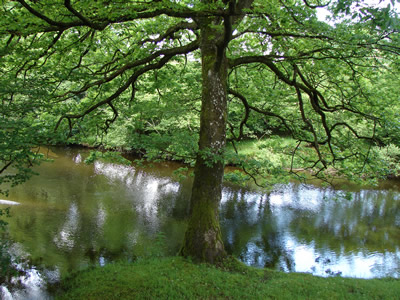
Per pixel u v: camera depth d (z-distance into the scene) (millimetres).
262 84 11344
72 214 12469
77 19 5992
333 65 8156
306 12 6238
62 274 7730
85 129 9523
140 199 15180
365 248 10898
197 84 11344
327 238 11703
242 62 8242
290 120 10969
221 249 7449
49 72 7680
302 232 12211
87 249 9531
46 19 5184
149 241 10422
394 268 9375
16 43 6902
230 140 11062
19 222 11156
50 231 10664
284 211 14672
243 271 6973
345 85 10156
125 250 9602
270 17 6719
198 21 8117
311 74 9906
